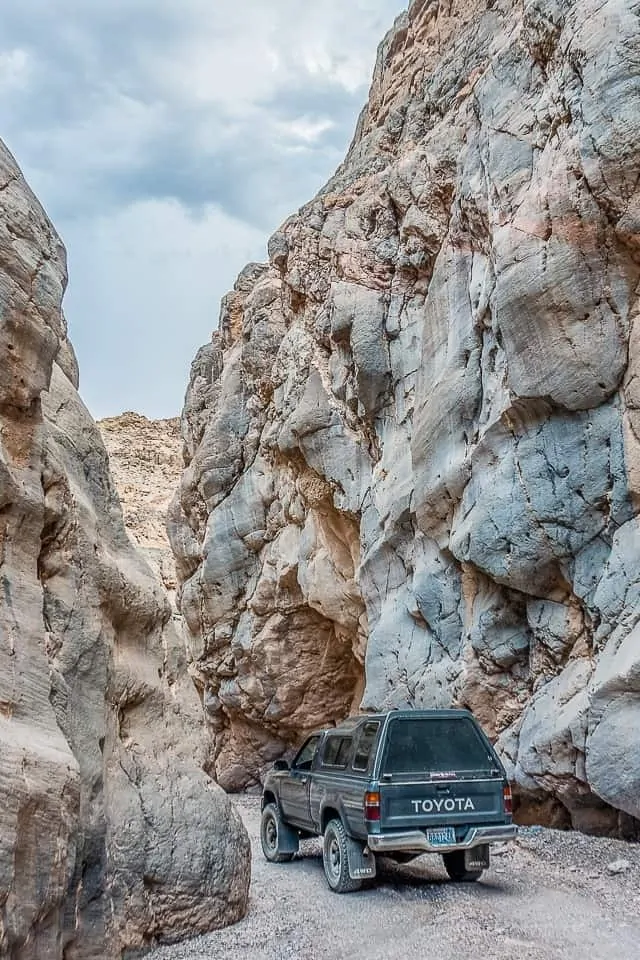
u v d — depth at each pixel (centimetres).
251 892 762
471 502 1222
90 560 608
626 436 992
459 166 1399
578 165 1037
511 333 1101
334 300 1655
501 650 1170
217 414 2158
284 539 1872
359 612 1673
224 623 2036
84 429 704
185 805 623
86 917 507
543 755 991
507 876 798
